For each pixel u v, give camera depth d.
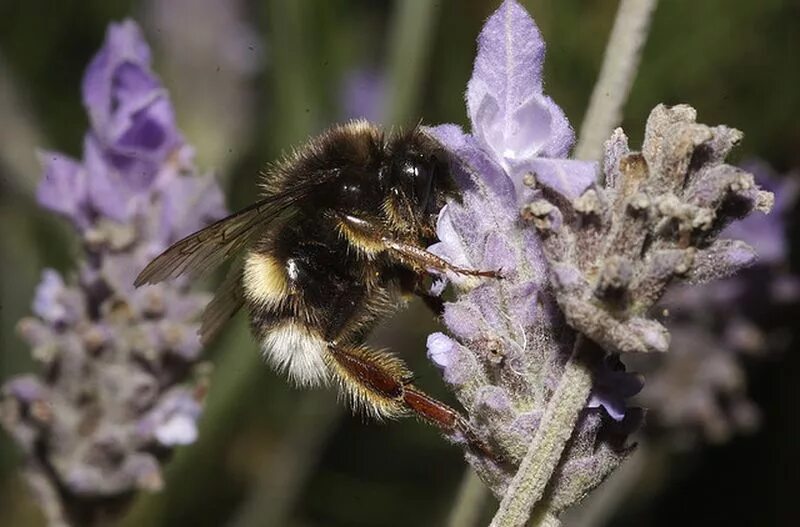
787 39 0.20
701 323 0.18
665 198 0.12
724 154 0.12
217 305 0.15
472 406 0.13
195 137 0.19
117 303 0.15
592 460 0.12
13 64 0.22
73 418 0.15
